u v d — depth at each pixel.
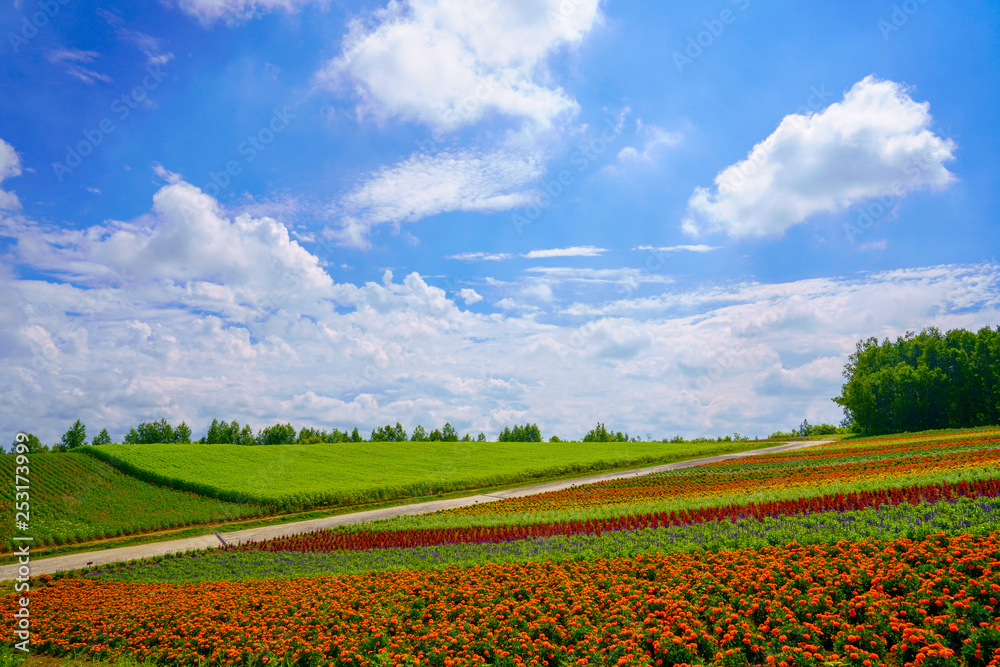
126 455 50.00
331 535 26.06
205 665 11.12
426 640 10.62
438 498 40.16
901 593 9.35
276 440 95.06
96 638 13.32
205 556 24.17
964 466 23.09
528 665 9.12
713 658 8.55
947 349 77.94
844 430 106.44
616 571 13.07
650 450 66.00
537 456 59.34
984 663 7.24
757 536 14.07
